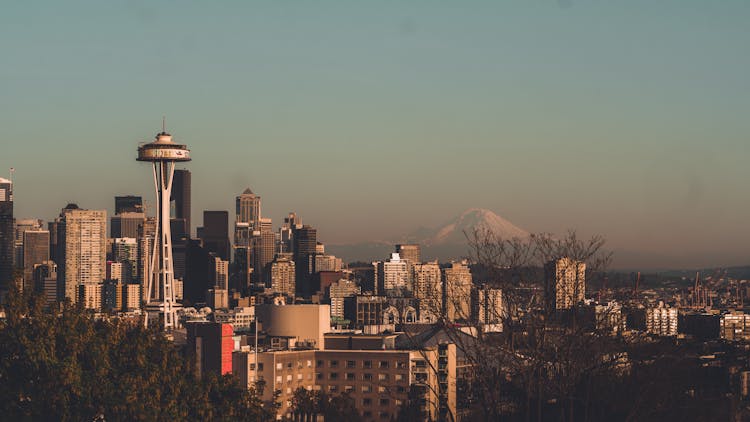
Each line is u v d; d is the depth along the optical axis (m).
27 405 128.62
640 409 85.56
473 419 94.56
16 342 132.88
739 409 131.12
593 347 85.12
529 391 80.25
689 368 100.75
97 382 132.25
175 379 150.25
